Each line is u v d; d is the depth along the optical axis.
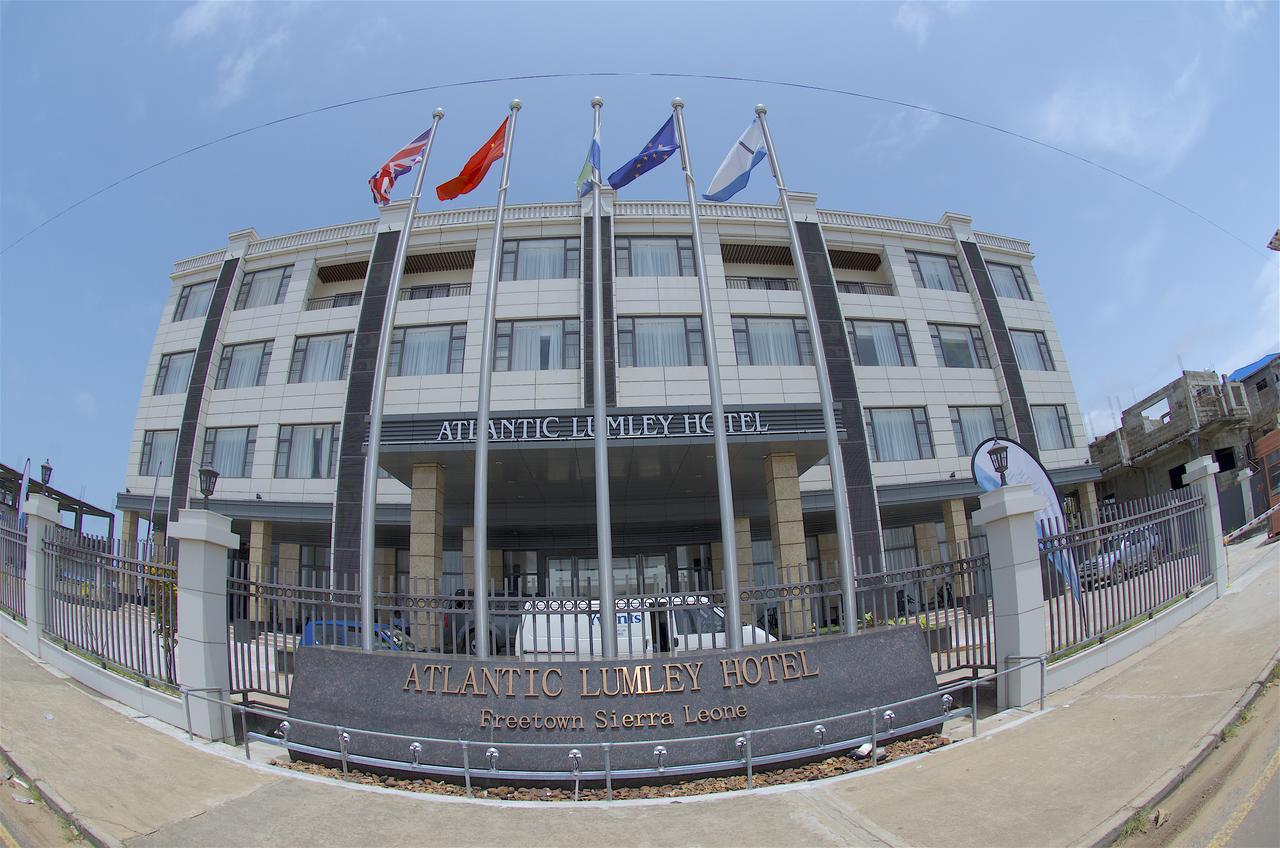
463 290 26.06
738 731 8.23
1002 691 9.15
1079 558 10.21
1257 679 7.75
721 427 10.83
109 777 6.87
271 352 26.31
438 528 17.56
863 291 27.78
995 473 13.79
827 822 6.35
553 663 8.45
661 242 25.91
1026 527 9.38
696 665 8.50
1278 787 5.72
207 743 8.38
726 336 24.73
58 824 5.91
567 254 25.52
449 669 8.52
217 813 6.51
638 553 24.50
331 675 8.71
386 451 16.77
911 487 25.02
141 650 9.35
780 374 24.48
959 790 6.69
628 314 24.75
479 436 10.78
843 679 8.81
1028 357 28.22
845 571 10.23
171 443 26.48
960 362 27.42
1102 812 5.78
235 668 9.56
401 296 26.31
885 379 26.20
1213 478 12.17
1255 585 11.52
